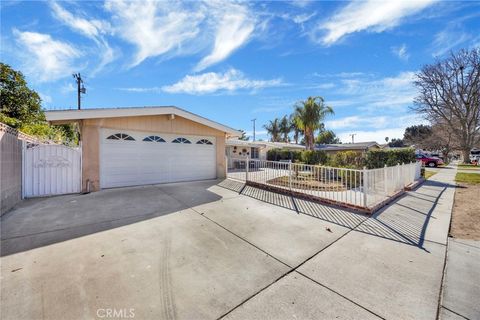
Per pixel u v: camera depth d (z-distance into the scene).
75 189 7.23
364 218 4.89
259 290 2.36
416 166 11.07
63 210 5.22
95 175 7.53
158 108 8.39
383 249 3.39
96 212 5.07
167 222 4.45
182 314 1.99
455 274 2.71
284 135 38.06
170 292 2.29
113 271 2.67
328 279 2.58
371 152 13.40
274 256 3.13
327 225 4.42
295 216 4.96
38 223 4.32
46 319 1.90
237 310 2.06
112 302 2.12
